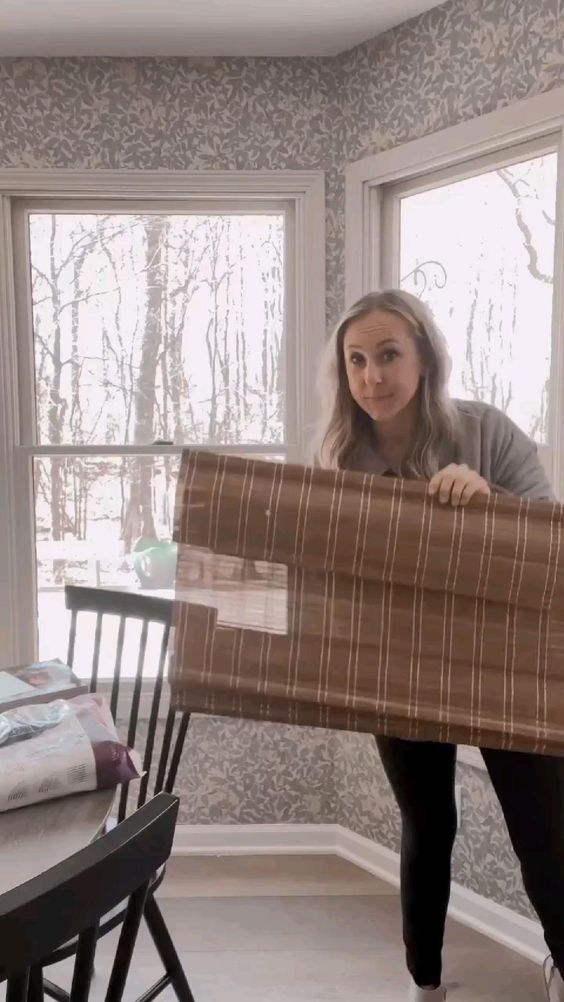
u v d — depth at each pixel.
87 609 1.74
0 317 2.30
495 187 2.02
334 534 1.08
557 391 1.85
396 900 2.19
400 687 1.11
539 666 1.10
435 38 2.02
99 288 2.37
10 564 2.37
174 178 2.26
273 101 2.25
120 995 0.82
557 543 1.07
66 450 2.38
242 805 2.42
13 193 2.28
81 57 2.22
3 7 1.93
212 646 1.11
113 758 1.09
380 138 2.17
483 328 2.09
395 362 1.34
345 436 1.45
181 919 2.09
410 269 2.27
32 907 0.64
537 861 1.35
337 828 2.43
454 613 1.10
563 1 1.76
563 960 1.38
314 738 2.41
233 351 2.39
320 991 1.82
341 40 2.15
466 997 1.81
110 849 0.71
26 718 1.17
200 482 1.09
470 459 1.40
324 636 1.10
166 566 2.44
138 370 2.40
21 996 0.66
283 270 2.38
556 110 1.78
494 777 1.38
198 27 2.05
